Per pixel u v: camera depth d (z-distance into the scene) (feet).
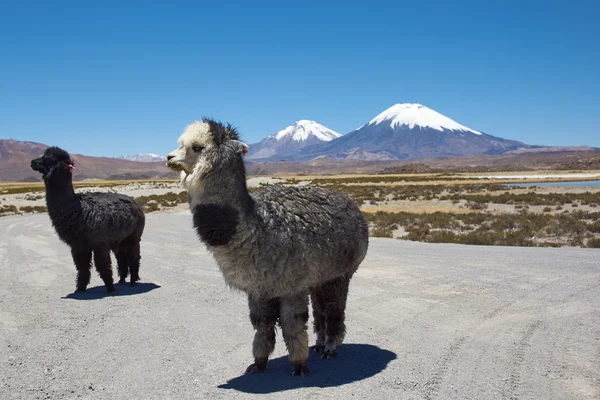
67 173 35.94
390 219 103.71
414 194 192.44
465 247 62.64
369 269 45.39
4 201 191.93
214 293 37.14
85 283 37.99
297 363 20.89
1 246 66.44
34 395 19.36
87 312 31.73
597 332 26.30
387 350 24.23
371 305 32.65
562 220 94.32
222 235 19.02
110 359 23.32
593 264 46.80
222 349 24.72
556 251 57.67
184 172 19.72
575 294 34.83
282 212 20.33
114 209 37.70
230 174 19.21
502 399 18.57
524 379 20.35
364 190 222.48
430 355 23.35
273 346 21.20
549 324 27.84
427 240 76.95
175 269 47.83
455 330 27.14
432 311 31.07
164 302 34.40
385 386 19.84
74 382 20.66
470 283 38.93
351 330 27.53
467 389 19.45
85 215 36.22
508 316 29.68
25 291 38.34
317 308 24.52
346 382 20.31
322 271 21.30
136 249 40.93
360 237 23.50
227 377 21.18
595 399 18.51
